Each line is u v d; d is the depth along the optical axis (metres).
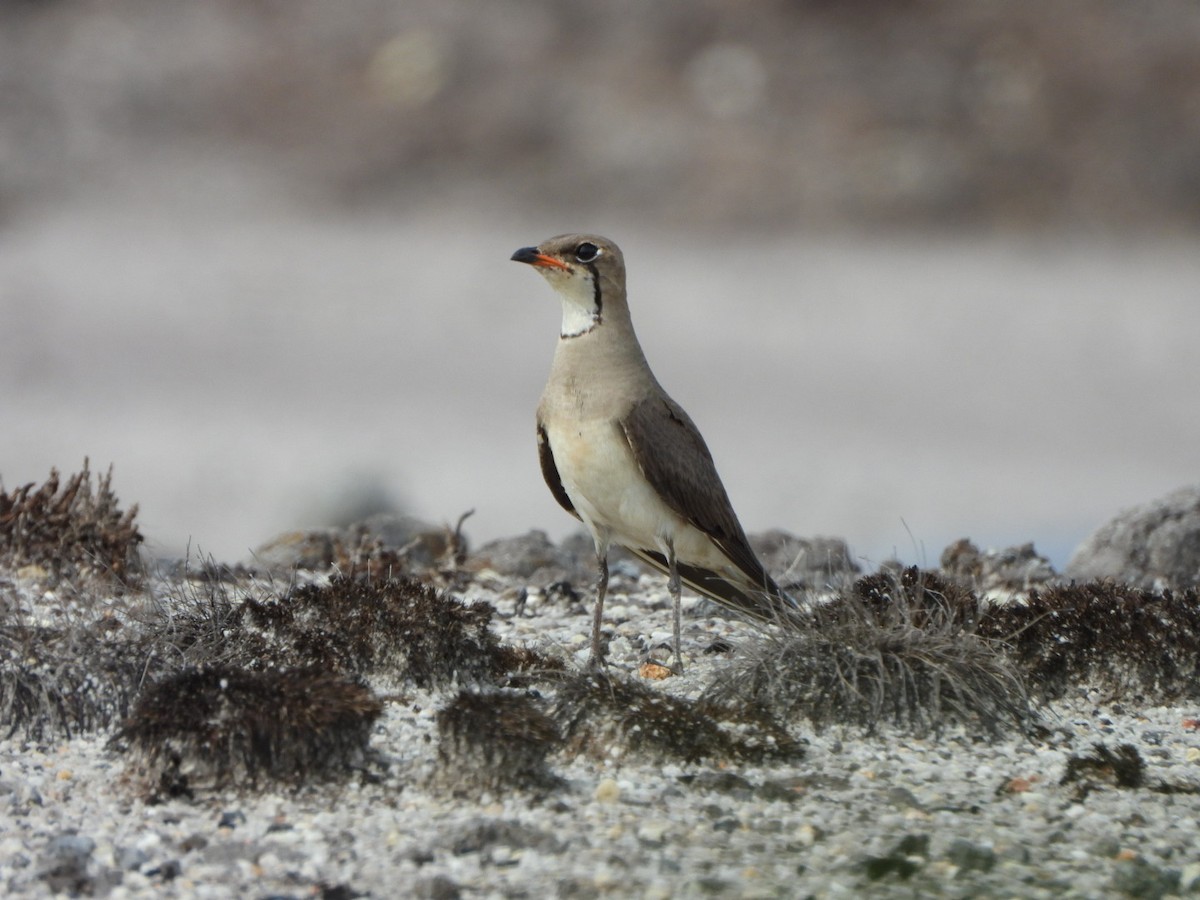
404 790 6.61
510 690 7.63
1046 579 10.30
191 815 6.39
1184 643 7.91
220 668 6.92
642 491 8.05
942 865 6.15
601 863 6.07
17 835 6.19
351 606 7.80
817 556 10.76
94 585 8.72
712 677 7.77
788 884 5.97
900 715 7.30
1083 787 6.86
